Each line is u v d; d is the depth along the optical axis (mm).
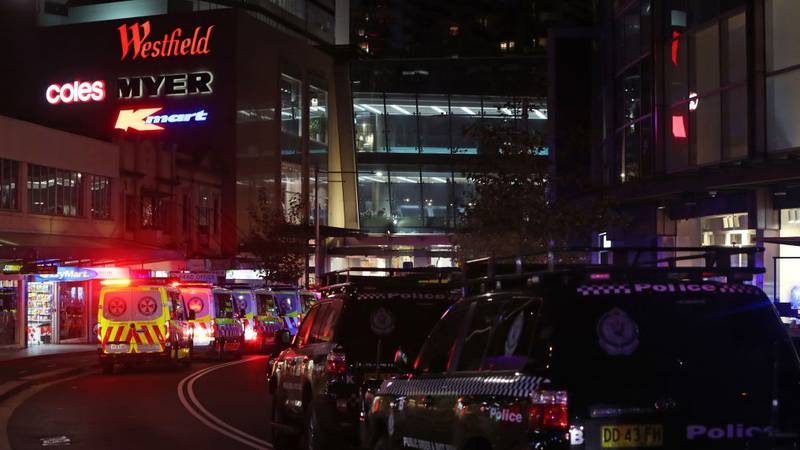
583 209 25547
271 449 14930
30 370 30922
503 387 7066
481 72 78938
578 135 33469
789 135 24344
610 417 6660
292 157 73188
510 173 25750
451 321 8734
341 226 79750
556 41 40562
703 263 30141
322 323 13789
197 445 15281
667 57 30547
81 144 47312
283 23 79625
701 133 28391
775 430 6891
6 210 41812
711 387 6836
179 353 31828
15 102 68250
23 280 42156
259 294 41656
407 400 8906
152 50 66125
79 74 67312
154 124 65625
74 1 73000
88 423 18031
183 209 58594
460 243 26578
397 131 79625
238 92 65000
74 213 46969
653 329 6852
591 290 6852
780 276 25625
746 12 25609
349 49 79250
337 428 12555
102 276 40938
